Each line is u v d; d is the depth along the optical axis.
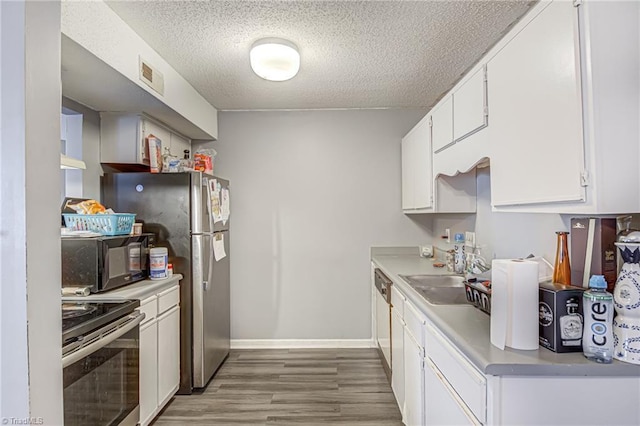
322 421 2.38
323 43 2.27
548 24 1.23
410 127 3.69
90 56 1.79
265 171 3.70
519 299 1.19
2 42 0.75
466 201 2.67
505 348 1.21
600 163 1.06
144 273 2.50
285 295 3.70
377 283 3.15
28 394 0.75
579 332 1.16
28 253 0.76
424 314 1.82
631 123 1.07
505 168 1.53
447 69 2.69
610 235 1.28
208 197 2.90
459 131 2.06
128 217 2.37
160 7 1.87
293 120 3.70
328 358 3.41
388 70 2.70
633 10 1.08
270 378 3.00
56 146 0.84
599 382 1.10
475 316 1.58
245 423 2.37
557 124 1.19
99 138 2.77
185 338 2.76
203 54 2.41
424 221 3.69
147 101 2.48
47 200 0.81
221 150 3.70
